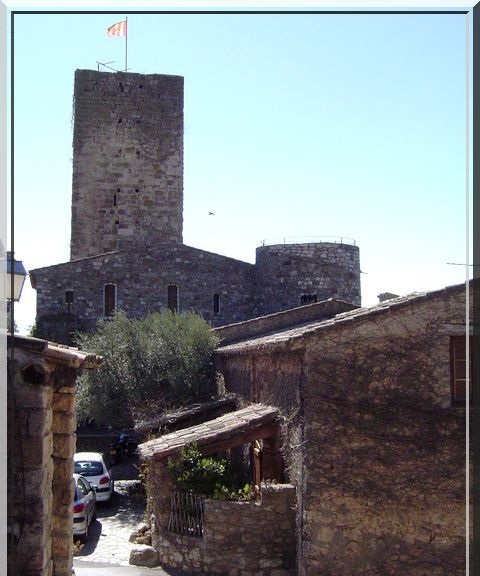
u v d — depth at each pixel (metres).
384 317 12.08
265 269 37.25
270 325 27.58
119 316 28.33
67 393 8.24
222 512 13.50
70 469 8.26
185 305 36.47
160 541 14.65
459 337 12.09
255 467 16.58
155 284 36.22
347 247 37.91
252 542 13.24
